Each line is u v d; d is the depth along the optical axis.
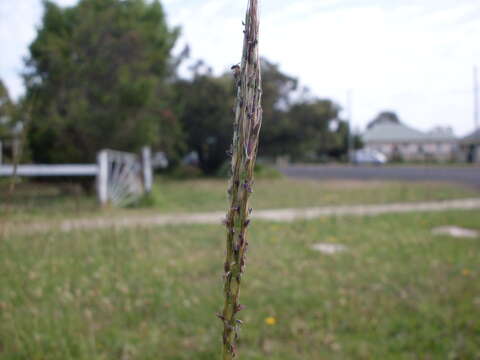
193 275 4.98
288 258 5.89
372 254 6.17
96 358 3.06
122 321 3.70
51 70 12.23
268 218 9.54
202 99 24.67
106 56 13.02
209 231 7.63
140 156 13.75
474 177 22.62
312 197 14.15
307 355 3.33
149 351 3.28
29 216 4.09
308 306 4.20
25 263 3.71
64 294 3.80
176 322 3.77
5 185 4.15
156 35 16.41
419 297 4.43
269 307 4.12
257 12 0.81
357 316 3.99
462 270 5.33
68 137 13.09
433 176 23.64
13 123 11.65
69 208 5.98
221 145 26.98
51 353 3.02
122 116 12.98
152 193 12.34
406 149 59.19
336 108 27.50
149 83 13.18
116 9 13.86
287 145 28.08
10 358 2.91
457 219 9.34
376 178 23.06
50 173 10.39
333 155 51.94
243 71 0.82
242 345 3.49
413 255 6.11
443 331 3.69
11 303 3.31
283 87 26.20
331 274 5.16
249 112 0.81
